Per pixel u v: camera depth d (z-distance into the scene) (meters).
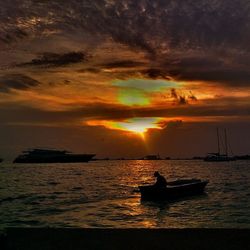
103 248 9.24
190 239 9.86
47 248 9.26
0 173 95.81
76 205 29.64
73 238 10.14
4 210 26.70
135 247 9.29
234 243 9.41
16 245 9.50
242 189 43.81
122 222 20.80
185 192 32.22
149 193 29.83
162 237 10.11
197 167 133.00
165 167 138.50
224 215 22.70
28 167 144.88
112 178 73.25
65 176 82.00
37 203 31.56
